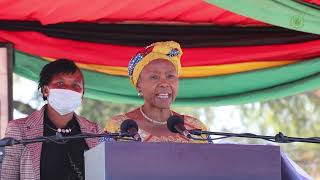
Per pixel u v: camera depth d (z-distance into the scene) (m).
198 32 6.76
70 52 6.71
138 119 5.25
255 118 13.67
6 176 5.24
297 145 13.32
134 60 5.36
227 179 4.06
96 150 4.09
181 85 6.94
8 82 6.50
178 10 6.43
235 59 6.80
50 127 5.41
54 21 6.59
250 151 4.11
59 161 5.32
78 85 5.38
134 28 6.73
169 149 4.02
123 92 6.89
